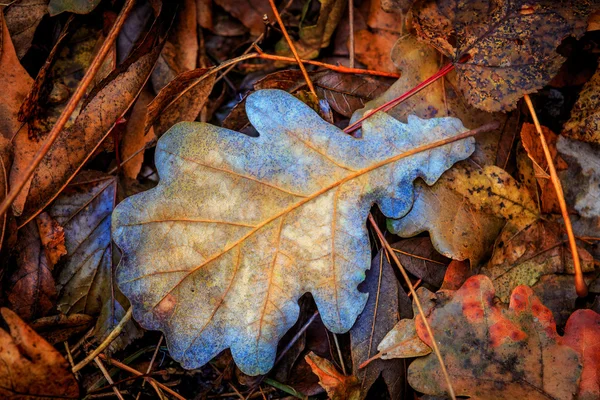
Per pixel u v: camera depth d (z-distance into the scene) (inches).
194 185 11.6
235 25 13.2
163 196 11.6
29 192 11.7
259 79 12.8
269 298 11.5
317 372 11.7
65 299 12.1
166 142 11.6
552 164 11.8
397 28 12.8
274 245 11.5
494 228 11.9
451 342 11.5
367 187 11.7
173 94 12.1
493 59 11.8
